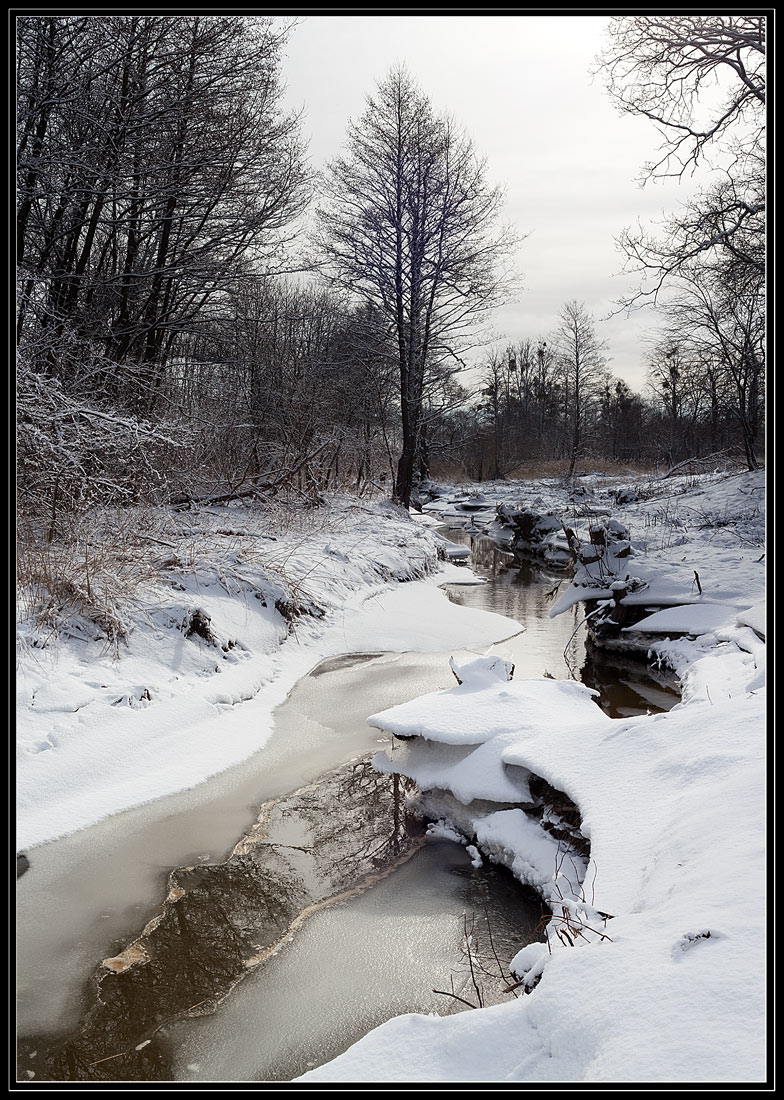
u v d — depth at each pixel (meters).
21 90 10.66
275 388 18.12
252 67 14.06
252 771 7.14
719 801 4.06
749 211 16.88
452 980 4.33
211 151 13.95
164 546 10.31
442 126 23.00
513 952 4.61
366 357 23.31
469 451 46.81
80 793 6.12
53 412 8.16
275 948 4.64
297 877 5.47
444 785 6.31
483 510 35.94
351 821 6.34
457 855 5.88
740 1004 2.50
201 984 4.28
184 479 12.12
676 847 3.84
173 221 14.99
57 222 12.47
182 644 8.66
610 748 5.51
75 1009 4.04
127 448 9.52
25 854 5.43
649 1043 2.43
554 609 13.69
